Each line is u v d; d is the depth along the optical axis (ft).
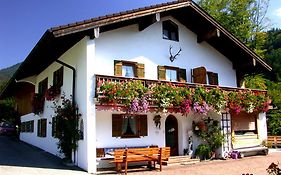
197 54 55.42
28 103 78.28
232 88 54.13
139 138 46.42
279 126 85.05
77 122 42.19
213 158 51.62
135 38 48.57
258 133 58.39
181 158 48.83
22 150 59.00
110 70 45.24
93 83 40.42
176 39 53.57
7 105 110.73
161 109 44.52
